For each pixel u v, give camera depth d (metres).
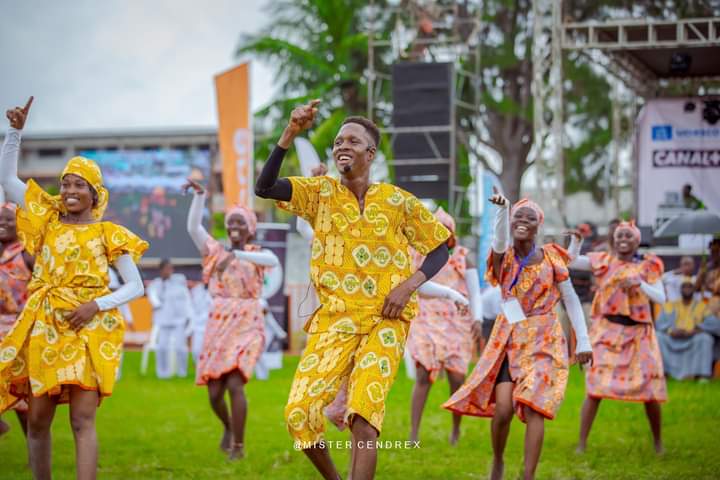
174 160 29.66
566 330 17.67
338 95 35.50
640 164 20.95
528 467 7.45
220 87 20.81
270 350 19.19
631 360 9.83
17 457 9.67
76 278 6.78
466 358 10.20
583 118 38.94
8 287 8.82
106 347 6.80
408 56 26.38
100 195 7.05
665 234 18.72
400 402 13.53
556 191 19.25
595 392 9.82
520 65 36.00
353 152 6.30
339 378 6.12
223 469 8.98
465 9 32.53
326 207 6.29
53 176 47.66
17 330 6.76
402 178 23.30
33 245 6.90
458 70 29.17
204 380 9.78
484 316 18.31
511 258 7.82
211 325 9.88
